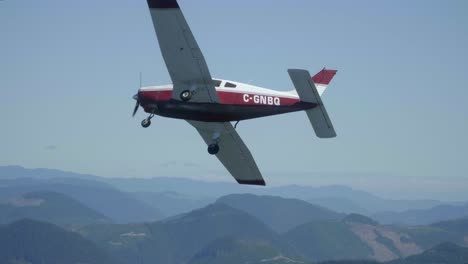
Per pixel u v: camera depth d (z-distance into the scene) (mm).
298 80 90812
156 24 85562
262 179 107062
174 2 83062
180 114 96688
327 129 92000
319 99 91188
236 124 97375
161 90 97312
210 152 97875
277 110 93812
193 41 85188
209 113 95125
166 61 88250
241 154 103688
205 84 89500
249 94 94312
